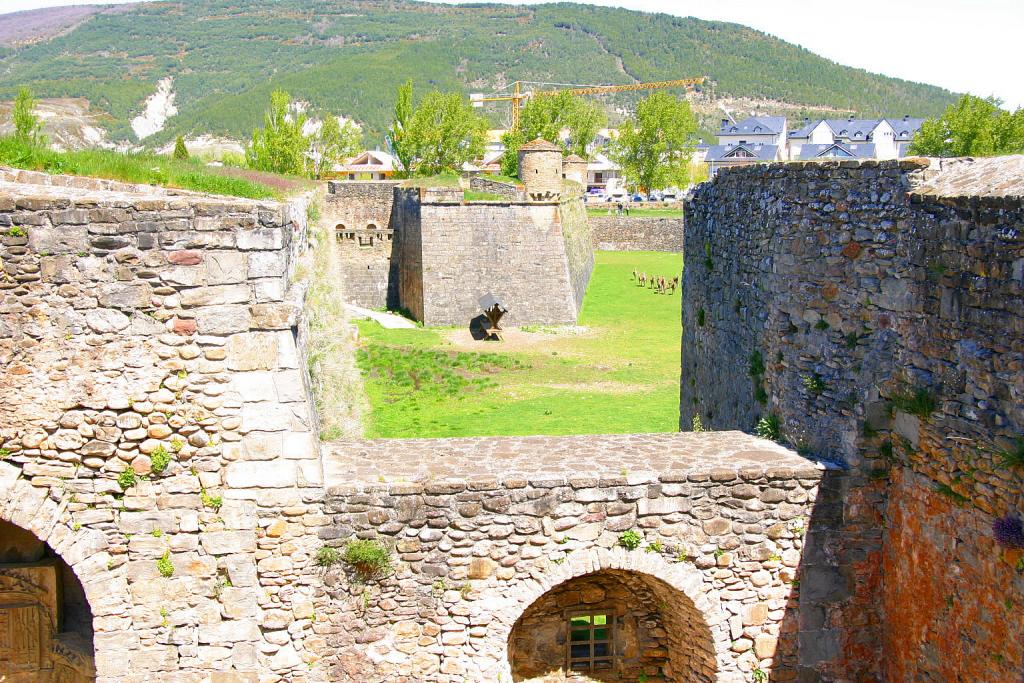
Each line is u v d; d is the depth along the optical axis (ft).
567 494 28.14
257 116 633.20
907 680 28.81
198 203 25.64
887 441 29.53
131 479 26.43
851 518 29.89
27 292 25.58
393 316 146.92
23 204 25.20
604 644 33.09
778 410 33.91
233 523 26.91
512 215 137.59
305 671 27.68
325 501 27.17
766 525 29.45
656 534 28.78
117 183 43.73
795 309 32.86
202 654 27.30
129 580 26.81
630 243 233.55
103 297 25.71
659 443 33.01
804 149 397.60
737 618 29.60
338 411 36.96
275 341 26.48
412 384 90.38
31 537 32.40
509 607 28.27
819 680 30.35
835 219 30.66
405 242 152.15
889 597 29.78
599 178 393.70
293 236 33.24
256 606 27.30
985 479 24.61
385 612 27.94
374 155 347.77
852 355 30.09
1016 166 25.31
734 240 39.60
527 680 32.53
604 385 91.66
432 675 28.35
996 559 24.14
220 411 26.48
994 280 24.12
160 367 26.12
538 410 78.64
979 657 24.94
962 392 25.64
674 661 32.63
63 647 32.55
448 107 249.34
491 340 121.70
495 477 28.09
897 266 28.60
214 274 25.95
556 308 137.18
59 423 26.08
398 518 27.58
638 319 140.97
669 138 287.28
